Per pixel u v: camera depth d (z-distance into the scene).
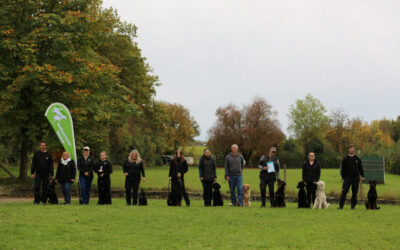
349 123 62.22
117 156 56.44
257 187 25.00
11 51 21.72
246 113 64.25
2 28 21.47
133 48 33.56
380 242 8.59
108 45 30.42
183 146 84.25
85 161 14.98
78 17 22.83
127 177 14.60
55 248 7.61
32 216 10.87
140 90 32.56
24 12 22.86
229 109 64.81
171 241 8.43
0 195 22.00
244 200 15.27
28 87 23.16
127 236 8.81
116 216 11.28
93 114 23.30
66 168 14.53
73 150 15.41
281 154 65.06
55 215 11.12
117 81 26.39
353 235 9.31
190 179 32.41
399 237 9.12
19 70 21.33
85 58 24.95
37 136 23.56
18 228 9.27
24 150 25.28
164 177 35.28
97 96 24.22
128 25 33.62
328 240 8.76
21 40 21.33
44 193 14.59
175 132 80.50
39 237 8.49
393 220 11.67
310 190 14.62
